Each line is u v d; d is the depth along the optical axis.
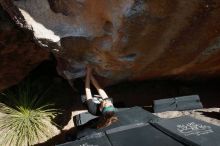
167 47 2.71
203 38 2.56
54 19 2.56
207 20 2.32
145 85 4.00
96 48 2.84
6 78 3.91
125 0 2.20
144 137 1.87
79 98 4.31
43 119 4.23
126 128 2.09
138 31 2.48
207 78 3.70
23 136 4.11
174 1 2.17
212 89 3.84
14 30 3.21
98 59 2.97
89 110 2.90
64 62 3.10
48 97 4.46
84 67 3.09
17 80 4.03
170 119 2.17
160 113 3.15
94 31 2.66
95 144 1.92
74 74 3.16
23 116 4.23
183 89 3.86
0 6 2.95
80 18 2.58
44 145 3.98
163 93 3.91
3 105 4.36
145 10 2.26
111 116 2.29
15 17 2.59
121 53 2.82
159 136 1.87
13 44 3.41
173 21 2.36
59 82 4.57
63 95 4.46
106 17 2.51
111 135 1.98
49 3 2.47
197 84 3.90
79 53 2.90
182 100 3.18
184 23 2.37
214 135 1.78
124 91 3.96
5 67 3.71
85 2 2.44
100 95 3.02
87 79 3.05
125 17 2.33
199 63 3.10
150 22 2.38
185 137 1.76
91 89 3.33
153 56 2.88
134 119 2.34
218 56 2.92
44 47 2.73
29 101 4.36
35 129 4.15
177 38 2.57
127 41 2.62
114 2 2.28
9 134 4.11
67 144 2.01
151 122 2.13
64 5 2.49
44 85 4.57
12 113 4.29
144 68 3.21
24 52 3.61
